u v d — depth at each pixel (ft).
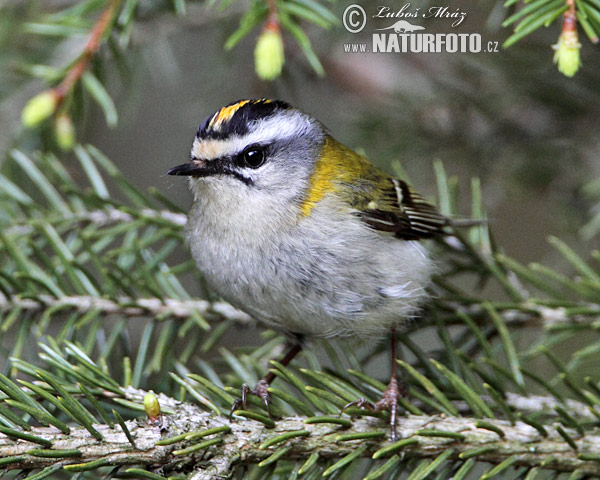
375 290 6.65
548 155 6.85
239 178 6.65
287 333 6.69
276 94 6.87
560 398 6.58
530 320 6.68
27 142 6.79
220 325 6.70
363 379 6.60
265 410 6.58
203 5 6.77
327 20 6.60
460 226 6.73
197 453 6.54
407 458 6.57
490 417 6.57
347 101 6.94
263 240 6.64
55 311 6.64
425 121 6.87
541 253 6.98
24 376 6.78
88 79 6.64
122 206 6.71
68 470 6.50
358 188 6.68
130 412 6.59
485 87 6.85
